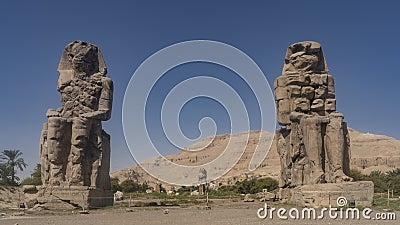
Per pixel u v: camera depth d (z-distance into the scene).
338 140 30.38
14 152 57.75
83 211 27.70
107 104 33.09
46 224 19.11
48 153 31.55
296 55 32.81
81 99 32.62
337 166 30.08
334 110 32.09
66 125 31.97
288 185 32.50
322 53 33.38
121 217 22.48
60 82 33.12
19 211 28.72
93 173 32.03
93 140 32.59
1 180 55.88
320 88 32.28
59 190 30.78
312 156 30.42
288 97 32.66
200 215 22.62
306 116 31.20
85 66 33.16
